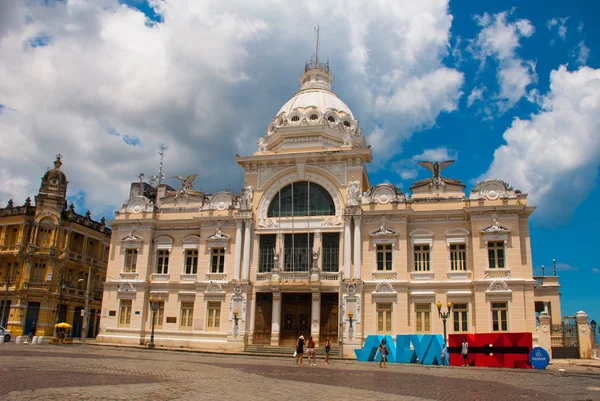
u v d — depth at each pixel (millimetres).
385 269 48281
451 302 46312
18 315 63156
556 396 19938
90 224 73062
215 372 26047
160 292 53375
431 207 49062
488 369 34312
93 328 73312
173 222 54750
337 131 55625
